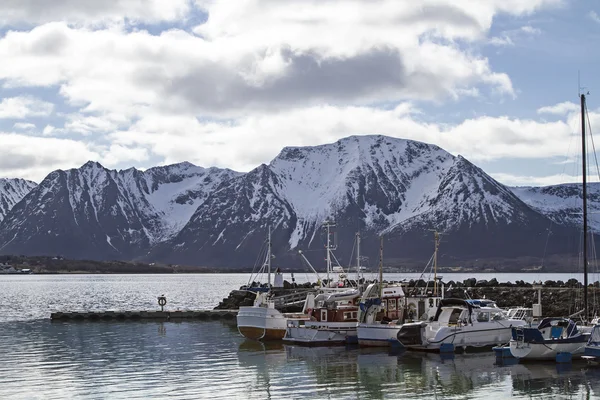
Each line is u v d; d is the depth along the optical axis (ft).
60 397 190.08
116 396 190.70
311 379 211.00
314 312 295.07
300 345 280.92
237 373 220.84
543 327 233.35
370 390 196.85
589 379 204.74
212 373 221.05
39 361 244.83
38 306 564.30
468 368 222.89
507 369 220.02
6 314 462.60
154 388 199.72
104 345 285.23
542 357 228.22
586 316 263.29
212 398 188.44
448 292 389.60
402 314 279.90
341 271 375.86
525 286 431.02
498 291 390.63
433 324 257.75
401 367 226.79
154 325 366.63
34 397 190.29
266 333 289.53
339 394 192.65
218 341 296.10
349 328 281.13
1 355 258.98
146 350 270.05
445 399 187.01
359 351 261.03
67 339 305.94
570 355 226.79
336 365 232.53
